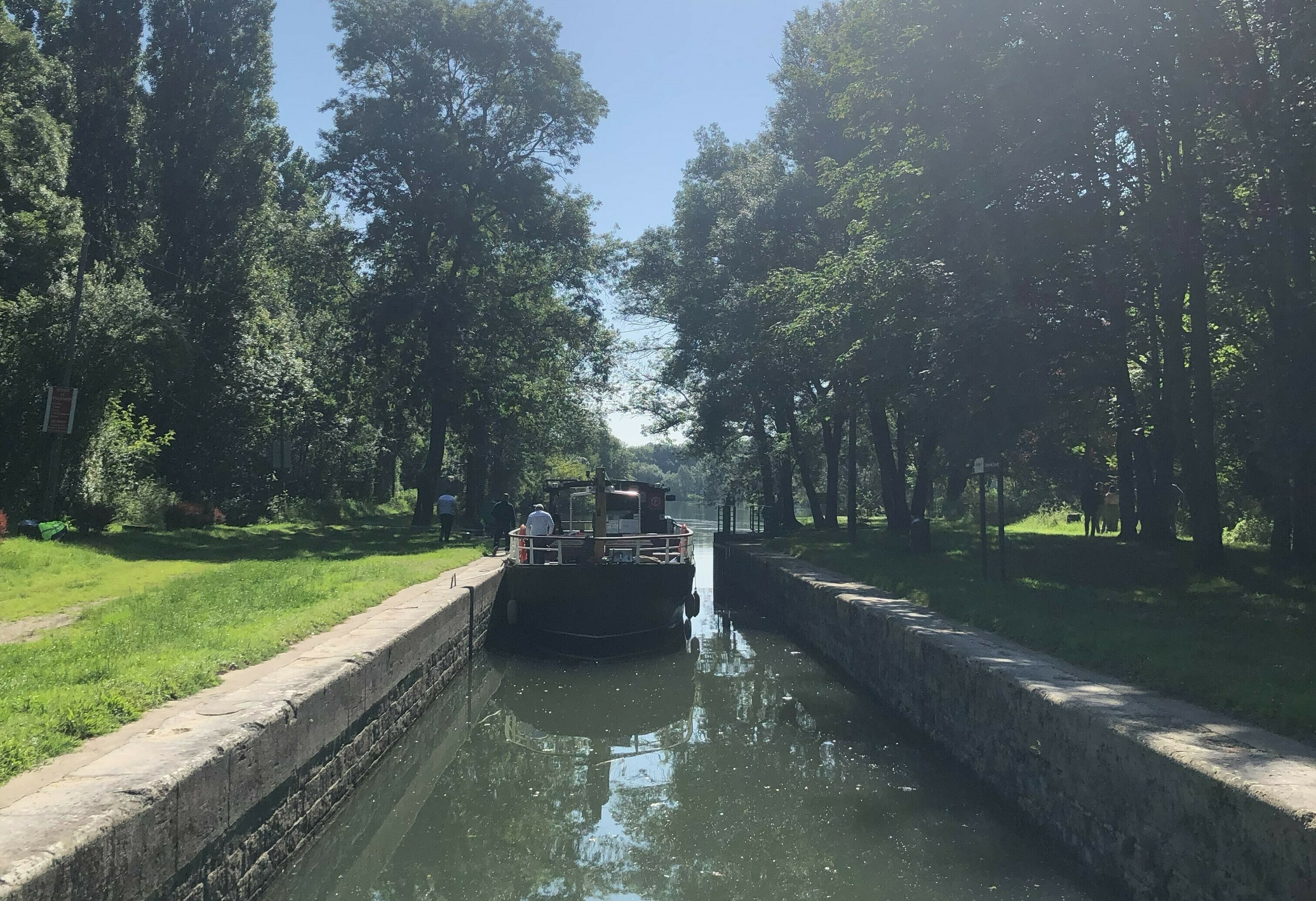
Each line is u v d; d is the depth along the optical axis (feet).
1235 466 75.66
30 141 78.84
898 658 36.11
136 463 82.33
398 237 102.42
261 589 41.01
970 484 158.10
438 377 100.01
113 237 100.78
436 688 39.24
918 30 50.19
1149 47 42.32
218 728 19.06
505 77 105.91
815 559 71.05
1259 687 21.54
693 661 52.42
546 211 107.45
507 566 55.16
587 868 23.80
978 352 49.21
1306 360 38.45
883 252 61.98
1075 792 21.06
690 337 112.16
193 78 107.14
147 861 14.85
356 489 164.55
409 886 22.77
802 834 24.75
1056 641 29.40
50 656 25.03
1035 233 47.29
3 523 51.93
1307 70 38.78
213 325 105.40
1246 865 14.89
